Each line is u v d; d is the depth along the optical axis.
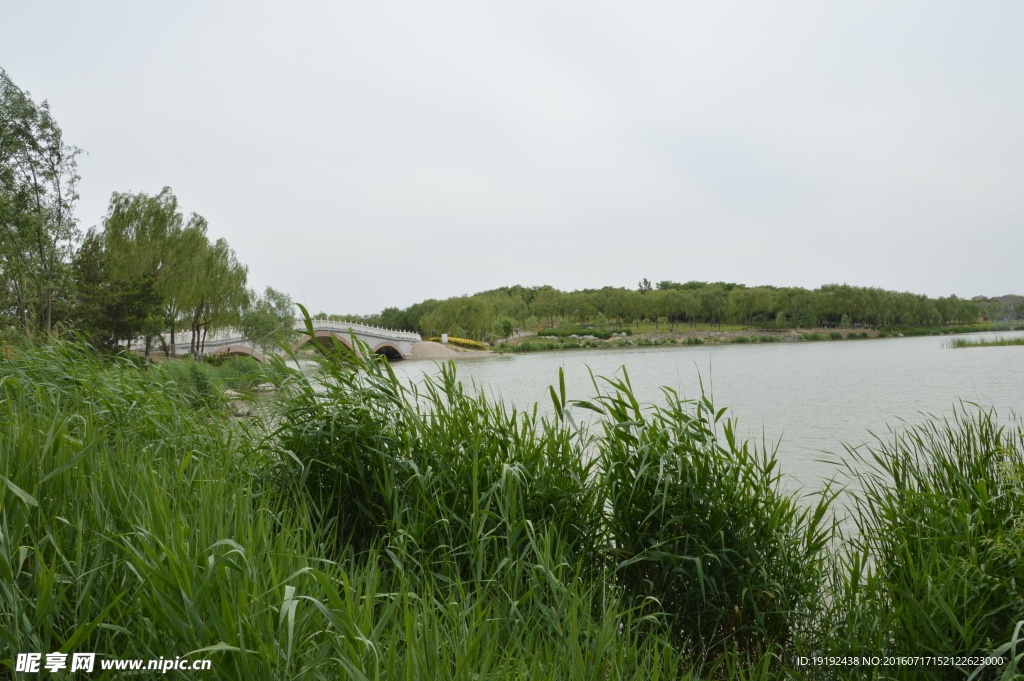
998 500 3.28
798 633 3.20
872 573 3.33
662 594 3.13
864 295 106.81
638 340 98.31
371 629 1.76
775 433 12.85
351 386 3.65
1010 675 2.21
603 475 3.54
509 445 3.59
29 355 4.45
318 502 3.32
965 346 59.06
